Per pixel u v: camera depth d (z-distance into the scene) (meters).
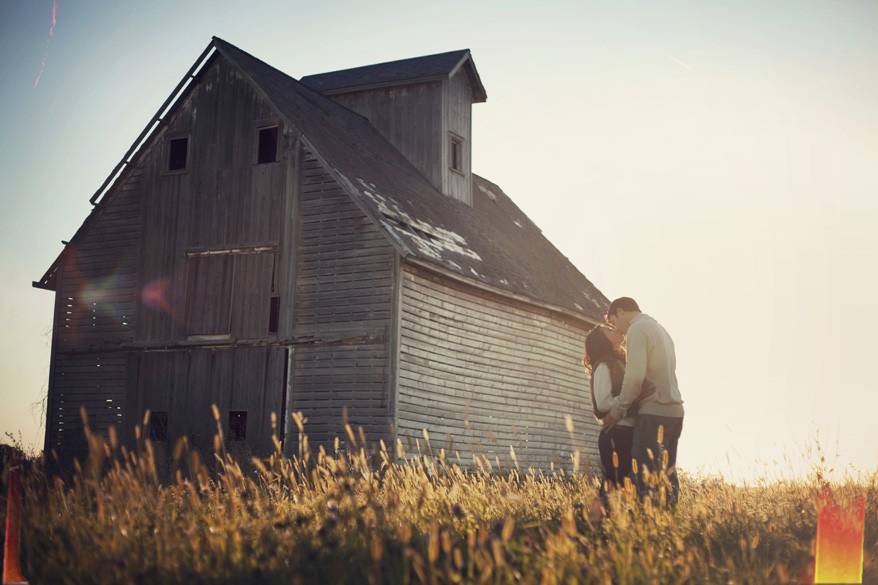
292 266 19.83
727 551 7.06
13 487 6.29
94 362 21.69
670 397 8.55
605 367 8.84
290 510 7.69
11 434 14.29
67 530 6.49
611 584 5.51
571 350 25.84
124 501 6.94
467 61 27.20
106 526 6.56
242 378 19.80
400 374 18.55
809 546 7.19
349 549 6.01
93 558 5.86
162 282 21.22
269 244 20.16
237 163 20.92
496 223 28.17
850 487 9.33
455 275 19.97
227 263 20.56
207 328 20.42
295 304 19.64
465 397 20.83
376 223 18.94
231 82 21.38
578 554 6.01
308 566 5.53
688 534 7.21
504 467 21.98
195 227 21.09
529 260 26.72
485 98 28.00
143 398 20.75
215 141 21.27
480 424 21.28
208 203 21.06
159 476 14.00
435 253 19.97
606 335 9.06
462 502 8.44
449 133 26.56
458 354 20.73
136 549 6.03
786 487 9.50
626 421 8.76
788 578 6.31
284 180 20.28
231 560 5.82
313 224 19.80
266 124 20.81
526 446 21.86
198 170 21.34
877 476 10.16
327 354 19.12
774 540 7.29
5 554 6.00
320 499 7.54
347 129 24.34
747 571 6.22
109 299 21.81
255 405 19.55
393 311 18.66
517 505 8.39
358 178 20.45
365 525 6.56
